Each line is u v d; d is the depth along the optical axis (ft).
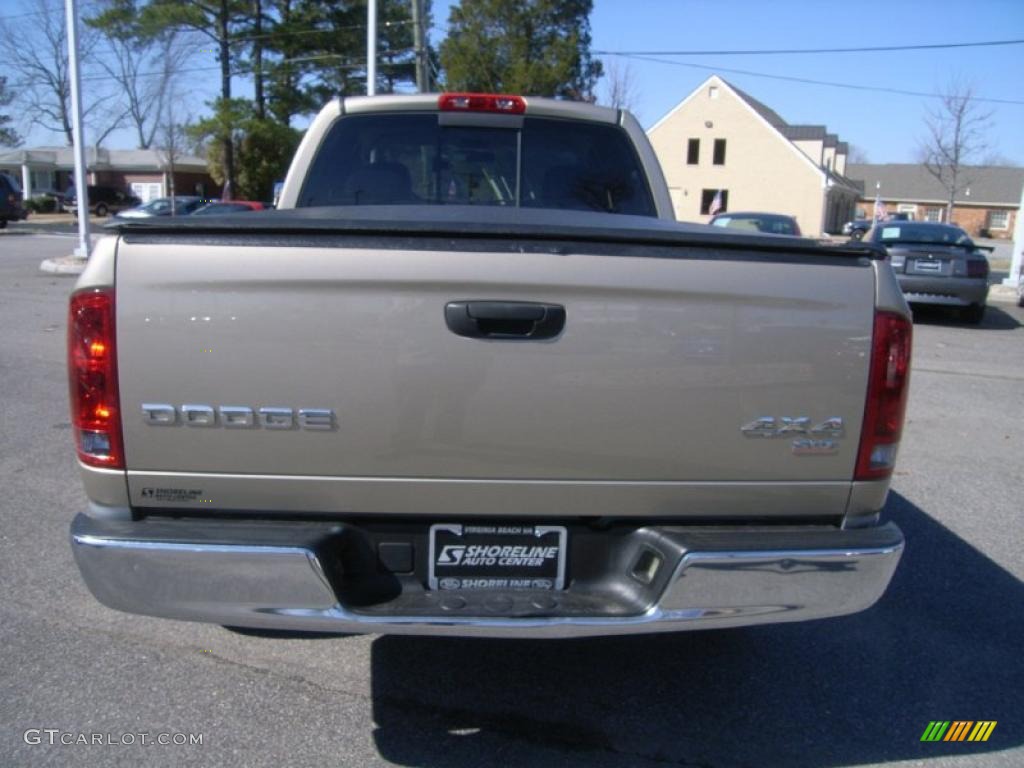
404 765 9.12
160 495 8.14
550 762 9.24
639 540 8.62
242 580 7.90
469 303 7.86
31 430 20.43
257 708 10.03
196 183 194.49
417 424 8.02
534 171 14.51
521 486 8.23
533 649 11.56
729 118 168.96
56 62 179.01
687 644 11.82
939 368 31.65
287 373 7.89
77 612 12.09
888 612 12.84
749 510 8.50
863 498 8.57
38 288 46.98
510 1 130.62
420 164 14.39
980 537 15.72
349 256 7.77
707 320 8.04
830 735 9.87
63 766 8.89
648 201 14.56
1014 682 11.07
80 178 60.13
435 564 8.56
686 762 9.33
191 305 7.80
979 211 240.12
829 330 8.19
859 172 256.11
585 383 8.03
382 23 123.03
